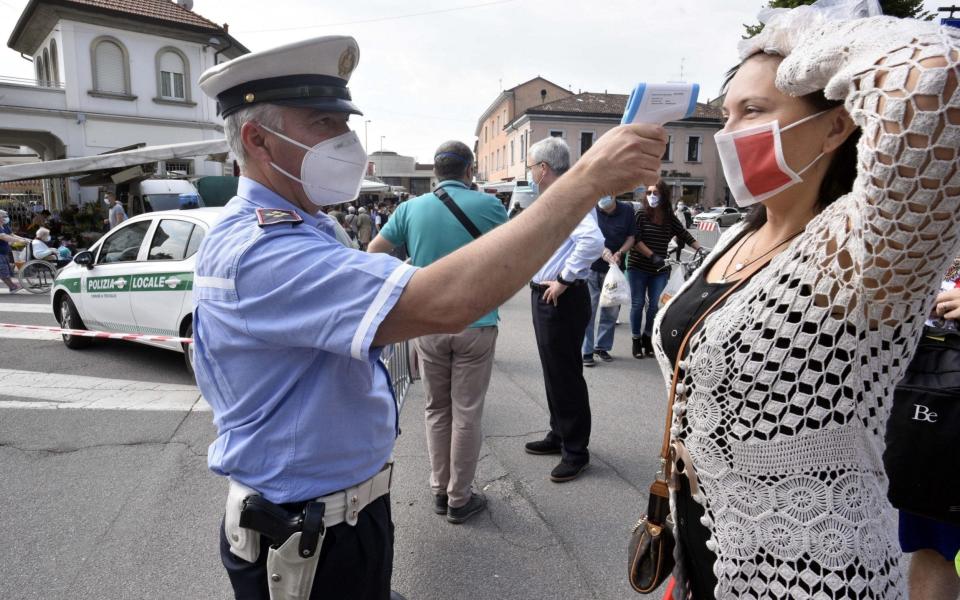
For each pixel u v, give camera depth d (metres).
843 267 0.90
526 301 9.45
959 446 1.47
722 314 1.06
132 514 3.00
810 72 0.87
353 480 1.28
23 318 8.19
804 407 0.96
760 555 1.03
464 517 2.91
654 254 5.70
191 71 21.00
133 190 15.03
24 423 4.20
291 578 1.22
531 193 16.42
